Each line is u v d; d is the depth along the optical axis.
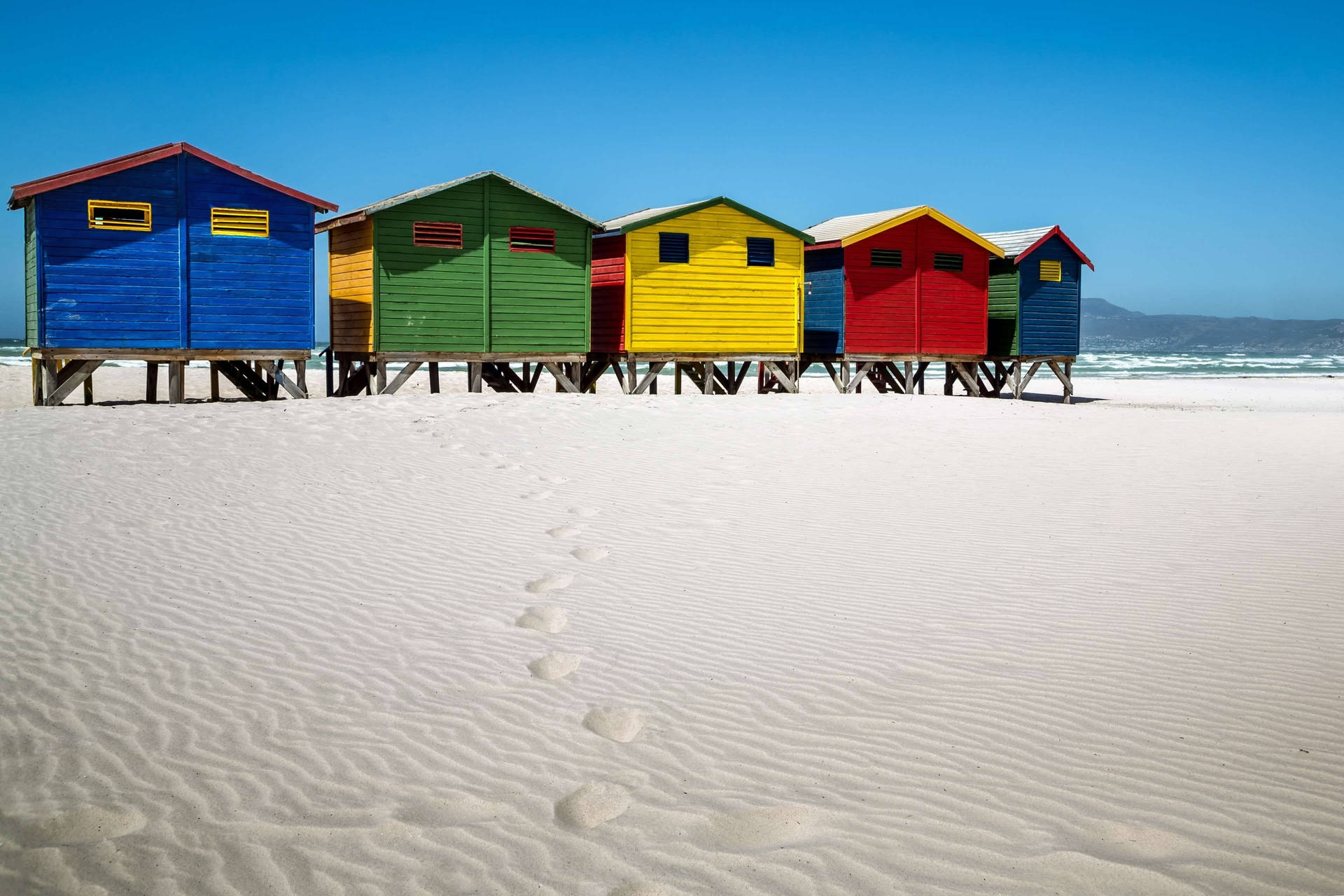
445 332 19.83
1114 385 43.09
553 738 4.81
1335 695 5.04
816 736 4.78
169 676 5.54
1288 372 66.81
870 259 24.42
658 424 15.16
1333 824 3.80
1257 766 4.29
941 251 25.28
